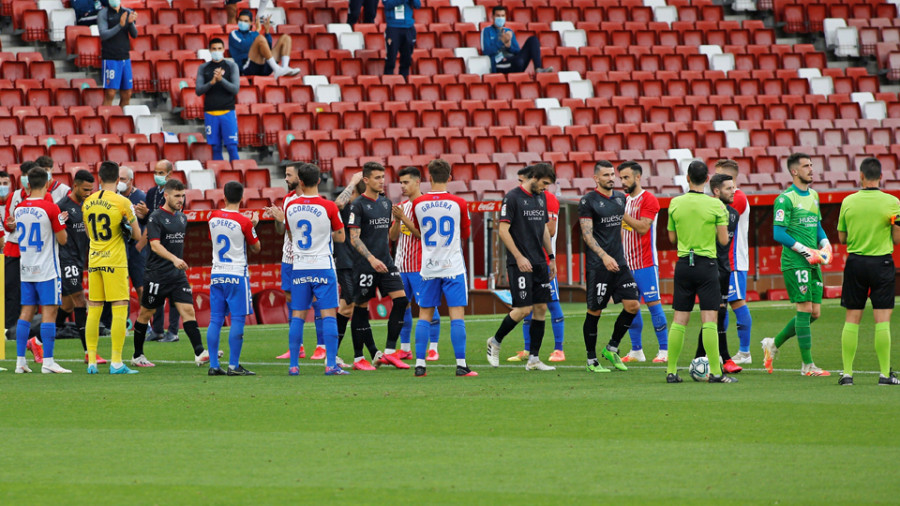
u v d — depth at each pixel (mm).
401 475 20375
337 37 94125
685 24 105125
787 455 21938
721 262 37188
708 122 90250
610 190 37594
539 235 37906
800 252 34969
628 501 18203
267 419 27109
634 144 86000
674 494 18688
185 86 82625
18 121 73438
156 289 40438
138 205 40031
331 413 28000
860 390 31656
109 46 77500
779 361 41156
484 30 94875
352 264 41688
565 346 47594
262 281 67750
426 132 82438
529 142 83062
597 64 97688
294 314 37312
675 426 25531
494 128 84188
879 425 25359
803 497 18328
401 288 40125
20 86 78625
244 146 80688
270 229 68062
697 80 96188
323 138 79875
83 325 43438
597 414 27453
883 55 104000
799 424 25609
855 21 108312
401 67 89438
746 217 39781
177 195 40000
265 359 44031
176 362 42875
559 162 79125
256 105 81750
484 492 18953
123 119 76188
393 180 76438
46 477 20375
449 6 101625
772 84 97812
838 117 95125
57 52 86188
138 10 91000
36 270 38344
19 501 18484
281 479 20094
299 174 37000
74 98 78938
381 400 30266
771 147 87750
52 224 38531
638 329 41656
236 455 22422
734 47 102875
